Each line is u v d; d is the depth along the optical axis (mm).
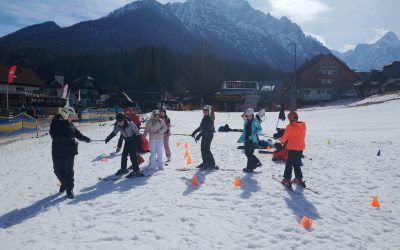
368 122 29406
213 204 6859
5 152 15586
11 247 5090
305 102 86188
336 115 39062
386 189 8266
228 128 23641
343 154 13258
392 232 5859
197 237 5320
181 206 6742
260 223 5891
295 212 6469
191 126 29828
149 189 7996
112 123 36562
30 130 27000
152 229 5625
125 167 9617
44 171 10516
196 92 107312
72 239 5316
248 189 8008
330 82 87125
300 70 91500
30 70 80688
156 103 87312
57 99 59969
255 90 85812
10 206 7055
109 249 4930
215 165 10586
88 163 11672
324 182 8852
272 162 11492
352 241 5305
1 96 56906
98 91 97562
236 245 5066
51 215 6430
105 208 6730
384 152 13562
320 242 5266
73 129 7664
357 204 7184
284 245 5109
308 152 13836
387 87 75688
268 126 27594
